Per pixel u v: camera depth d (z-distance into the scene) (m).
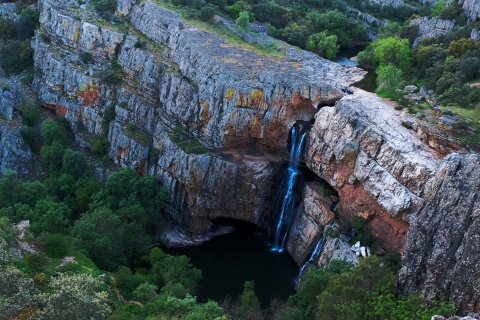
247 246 83.06
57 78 97.06
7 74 105.88
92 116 94.88
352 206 69.88
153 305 56.75
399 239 64.06
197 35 89.62
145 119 88.88
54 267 59.06
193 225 83.69
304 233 76.38
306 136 77.69
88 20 97.06
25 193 76.12
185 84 82.12
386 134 66.31
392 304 49.34
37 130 99.62
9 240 59.12
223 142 79.62
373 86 82.12
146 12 94.75
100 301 45.66
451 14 92.56
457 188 52.41
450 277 51.03
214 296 71.75
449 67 76.19
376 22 120.56
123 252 73.62
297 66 86.25
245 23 96.88
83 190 83.62
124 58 92.38
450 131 63.12
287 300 66.19
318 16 111.94
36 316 42.03
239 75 78.69
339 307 50.41
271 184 82.25
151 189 81.50
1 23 109.62
